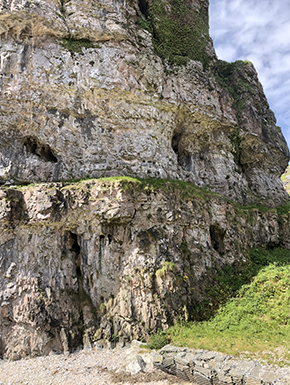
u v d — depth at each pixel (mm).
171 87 18453
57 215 12930
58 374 10156
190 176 19859
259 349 10211
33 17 14734
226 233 16859
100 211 13289
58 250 13461
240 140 23125
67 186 13875
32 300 11961
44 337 11633
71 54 16031
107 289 13102
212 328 12211
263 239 20234
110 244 13531
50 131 15758
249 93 24609
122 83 16156
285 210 22719
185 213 15094
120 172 15875
